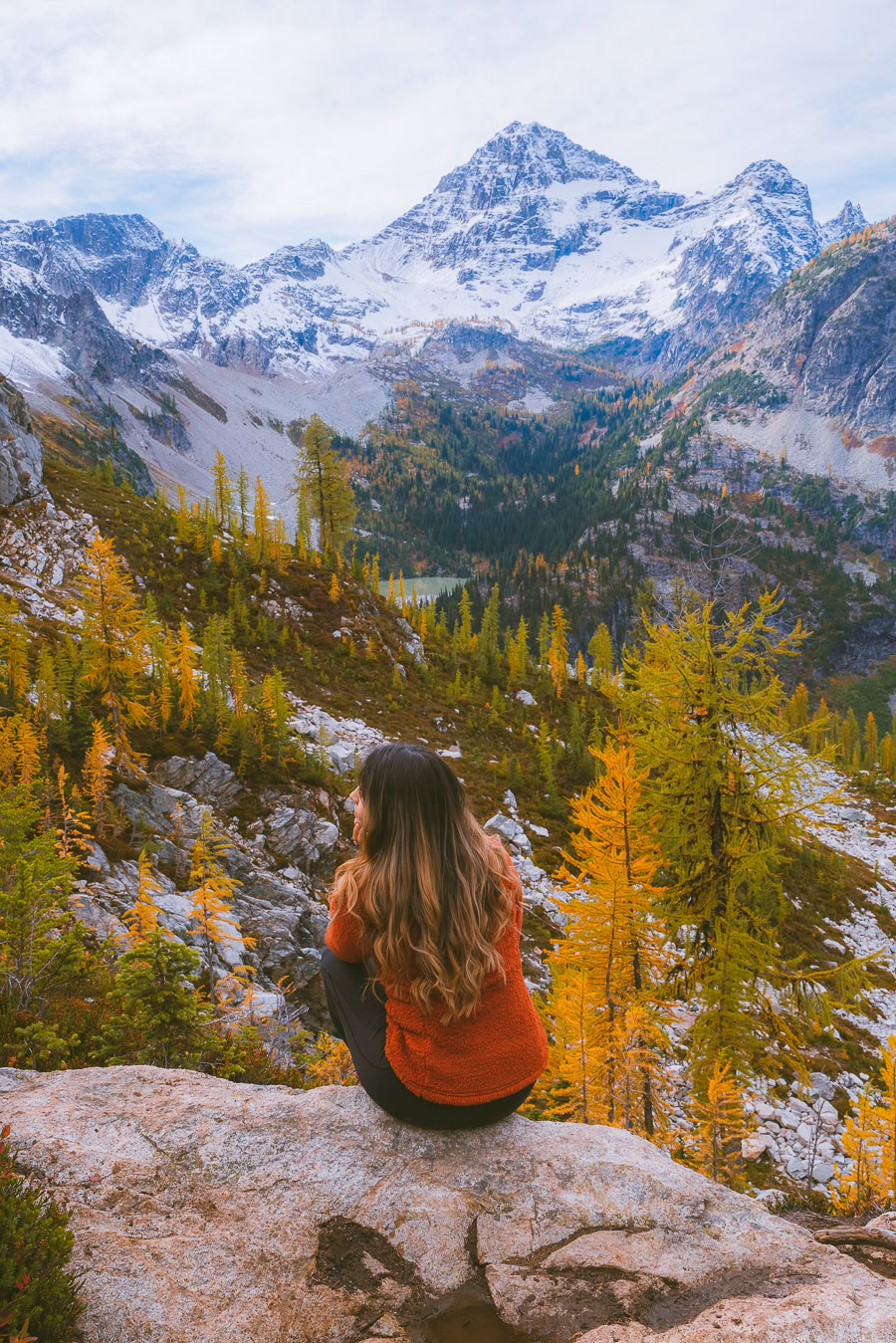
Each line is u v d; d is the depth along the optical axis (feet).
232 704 165.07
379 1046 9.86
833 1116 86.89
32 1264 7.63
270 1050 41.09
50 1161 9.75
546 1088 53.57
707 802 56.70
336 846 129.90
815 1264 9.23
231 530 295.69
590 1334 7.90
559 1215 9.56
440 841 9.20
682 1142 55.57
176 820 103.96
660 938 56.24
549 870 157.48
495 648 300.61
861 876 196.44
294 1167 9.90
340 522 294.05
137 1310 7.91
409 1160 10.09
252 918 93.40
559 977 58.75
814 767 56.49
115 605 108.47
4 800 38.01
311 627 256.32
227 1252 8.70
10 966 26.08
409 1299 8.48
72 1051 22.49
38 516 234.79
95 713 118.73
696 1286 8.82
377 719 219.61
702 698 55.21
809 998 54.65
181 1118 10.76
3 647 138.82
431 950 9.07
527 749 231.50
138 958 25.03
